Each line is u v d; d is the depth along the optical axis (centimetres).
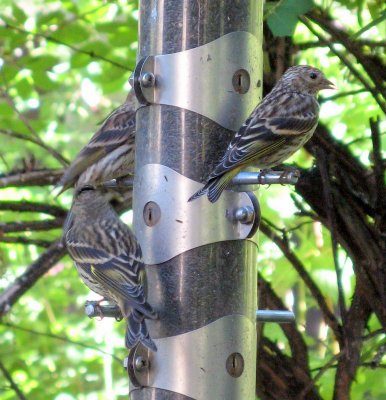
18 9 1207
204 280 834
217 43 865
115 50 1243
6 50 1215
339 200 950
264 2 923
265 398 987
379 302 944
